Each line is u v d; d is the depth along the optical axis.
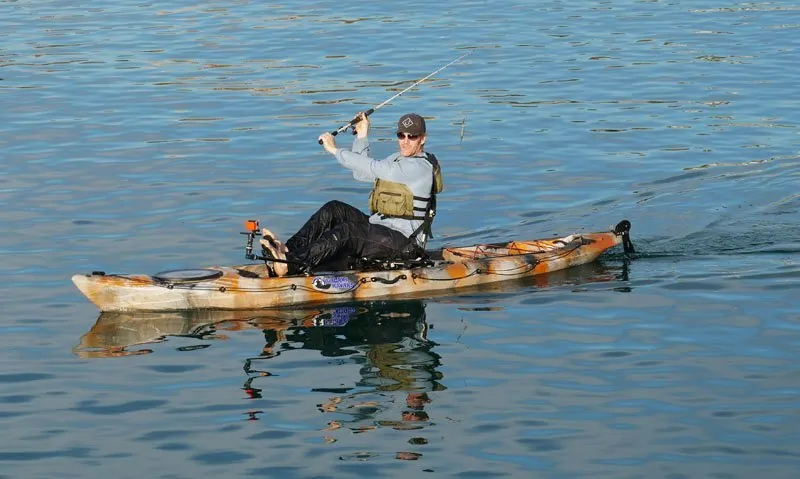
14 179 44.00
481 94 56.16
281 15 74.00
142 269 35.06
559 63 61.47
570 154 47.31
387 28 69.81
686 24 69.94
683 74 59.06
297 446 24.23
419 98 55.53
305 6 76.88
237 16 73.94
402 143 33.81
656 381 27.02
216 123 51.75
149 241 37.53
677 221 39.84
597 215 40.53
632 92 56.09
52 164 45.94
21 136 49.75
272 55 63.81
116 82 58.78
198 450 24.11
